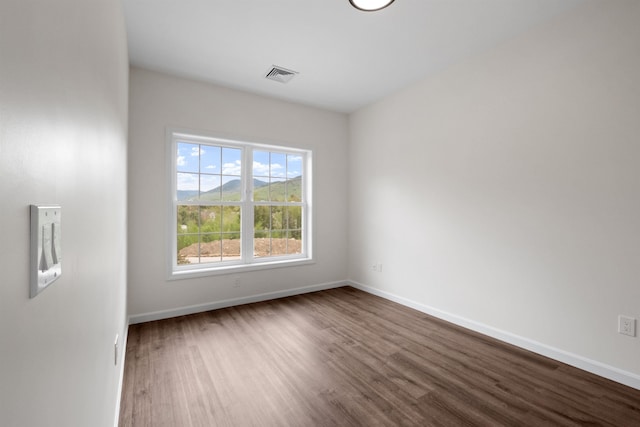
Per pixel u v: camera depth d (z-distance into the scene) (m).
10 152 0.33
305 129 4.09
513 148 2.56
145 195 3.05
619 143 1.99
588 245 2.13
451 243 3.06
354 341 2.62
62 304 0.55
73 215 0.63
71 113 0.61
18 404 0.35
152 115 3.09
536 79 2.41
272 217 4.01
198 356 2.35
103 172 1.10
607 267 2.05
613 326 2.03
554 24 2.30
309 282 4.16
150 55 2.83
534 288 2.43
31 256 0.40
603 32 2.06
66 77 0.57
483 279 2.78
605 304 2.06
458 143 3.00
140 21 2.33
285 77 3.28
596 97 2.09
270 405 1.79
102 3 1.04
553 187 2.31
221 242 3.61
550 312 2.33
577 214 2.19
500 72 2.65
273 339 2.65
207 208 3.53
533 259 2.43
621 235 1.99
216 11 2.23
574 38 2.20
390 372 2.14
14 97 0.34
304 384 1.99
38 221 0.41
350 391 1.92
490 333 2.71
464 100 2.94
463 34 2.52
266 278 3.81
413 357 2.35
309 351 2.44
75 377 0.64
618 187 2.00
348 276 4.49
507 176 2.60
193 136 3.35
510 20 2.35
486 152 2.76
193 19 2.32
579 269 2.18
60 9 0.53
